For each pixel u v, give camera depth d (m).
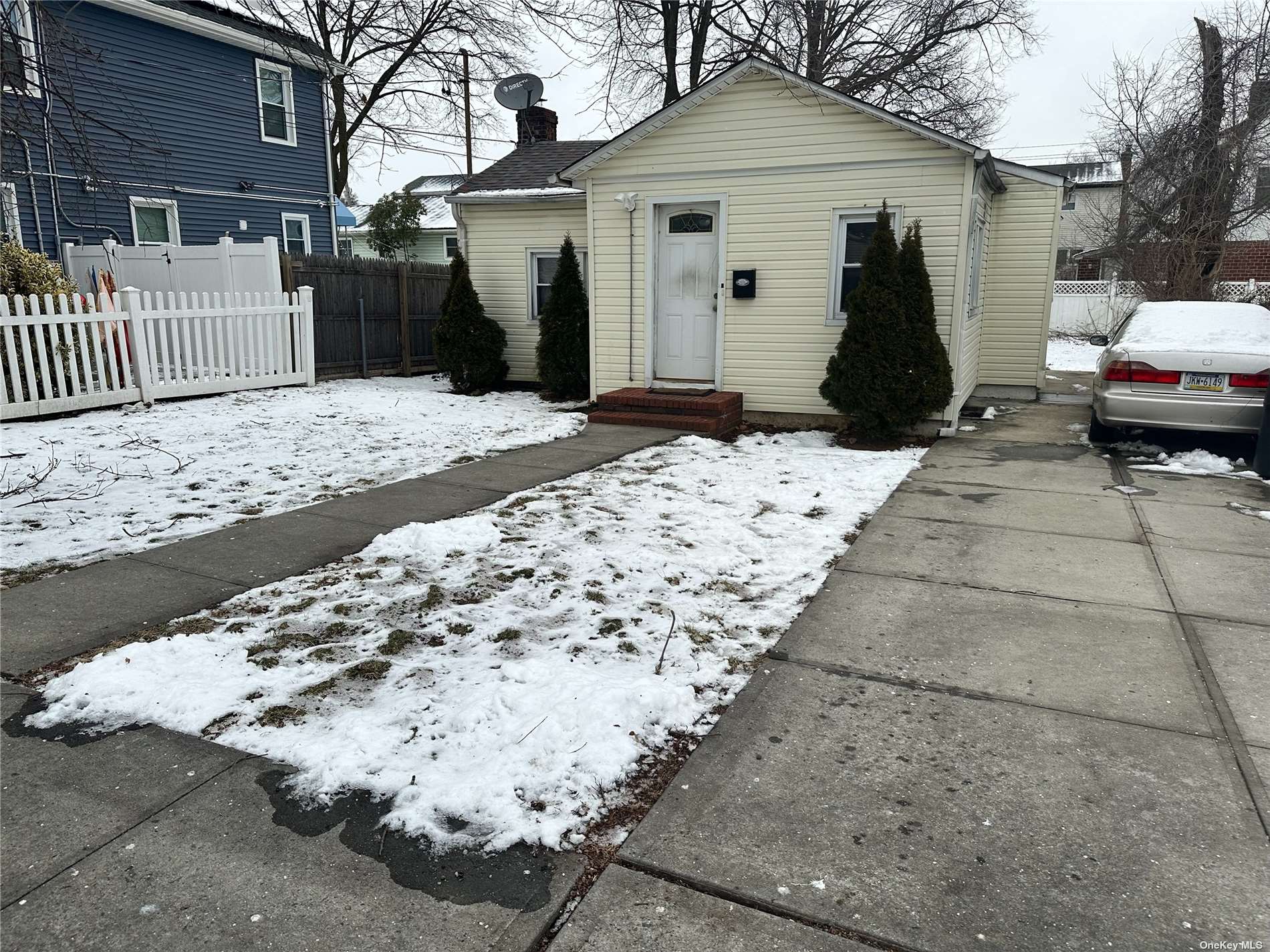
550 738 3.06
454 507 6.29
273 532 5.61
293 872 2.40
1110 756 3.04
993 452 8.84
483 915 2.24
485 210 13.95
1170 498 6.81
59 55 10.10
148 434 8.62
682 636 4.02
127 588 4.56
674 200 10.50
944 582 4.86
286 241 19.19
